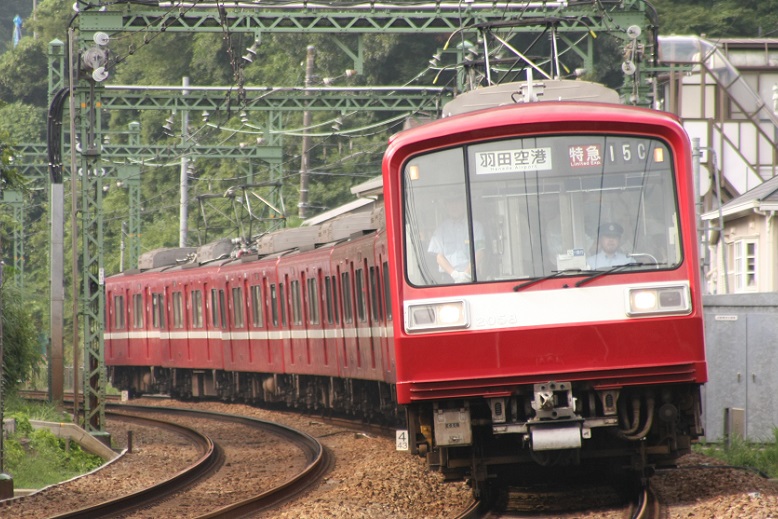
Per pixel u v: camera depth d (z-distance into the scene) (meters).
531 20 59.44
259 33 78.19
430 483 49.78
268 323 99.75
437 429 40.22
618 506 41.44
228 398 115.94
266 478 58.53
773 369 62.53
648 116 39.91
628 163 39.94
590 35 78.38
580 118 39.75
